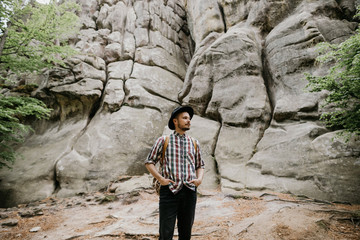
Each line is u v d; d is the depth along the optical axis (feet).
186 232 6.29
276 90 26.13
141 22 44.42
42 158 29.48
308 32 24.58
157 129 33.19
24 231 13.39
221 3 38.34
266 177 20.54
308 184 18.24
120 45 41.55
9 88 39.32
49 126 35.32
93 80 34.88
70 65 34.88
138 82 36.32
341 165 17.78
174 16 49.98
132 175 28.02
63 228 13.62
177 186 6.11
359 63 12.96
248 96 26.66
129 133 30.99
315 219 10.75
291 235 9.36
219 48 30.73
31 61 30.58
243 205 15.19
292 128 22.35
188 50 49.29
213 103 29.25
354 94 13.96
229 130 26.50
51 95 35.22
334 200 16.46
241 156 23.76
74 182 26.58
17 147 32.86
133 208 16.92
